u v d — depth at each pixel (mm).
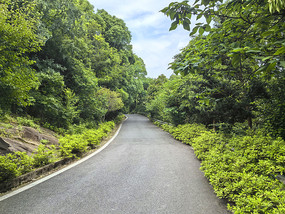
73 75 12883
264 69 1647
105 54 23125
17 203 2936
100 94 17141
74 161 5840
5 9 4371
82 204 2910
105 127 13406
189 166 5160
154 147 8320
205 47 2986
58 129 9500
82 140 7113
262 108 5285
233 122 6504
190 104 9445
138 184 3777
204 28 2447
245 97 5363
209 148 5770
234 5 2400
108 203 2943
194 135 8922
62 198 3125
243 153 3924
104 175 4379
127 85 33469
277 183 2607
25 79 5082
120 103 19828
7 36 4203
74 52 12594
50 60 10875
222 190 2932
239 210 2271
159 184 3773
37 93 8984
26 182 3955
